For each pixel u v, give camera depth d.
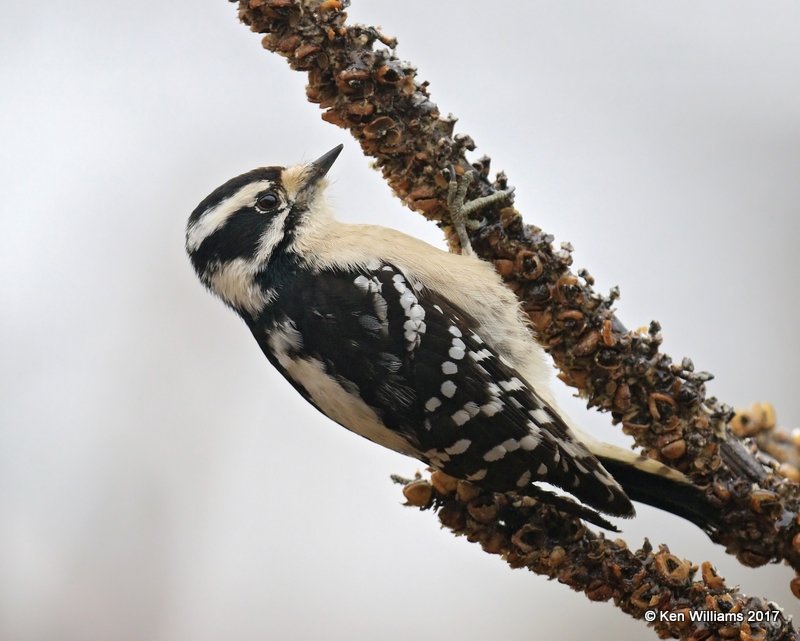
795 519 3.49
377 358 3.52
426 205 3.52
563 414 3.52
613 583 3.49
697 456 3.49
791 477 3.42
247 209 3.54
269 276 3.54
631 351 3.50
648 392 3.50
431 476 3.51
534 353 3.52
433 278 3.52
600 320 3.50
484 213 3.52
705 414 3.50
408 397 3.51
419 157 3.52
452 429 3.51
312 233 3.54
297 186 3.54
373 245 3.53
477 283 3.52
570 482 3.50
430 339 3.51
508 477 3.50
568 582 3.50
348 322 3.52
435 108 3.52
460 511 3.50
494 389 3.51
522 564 3.50
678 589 3.49
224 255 3.54
